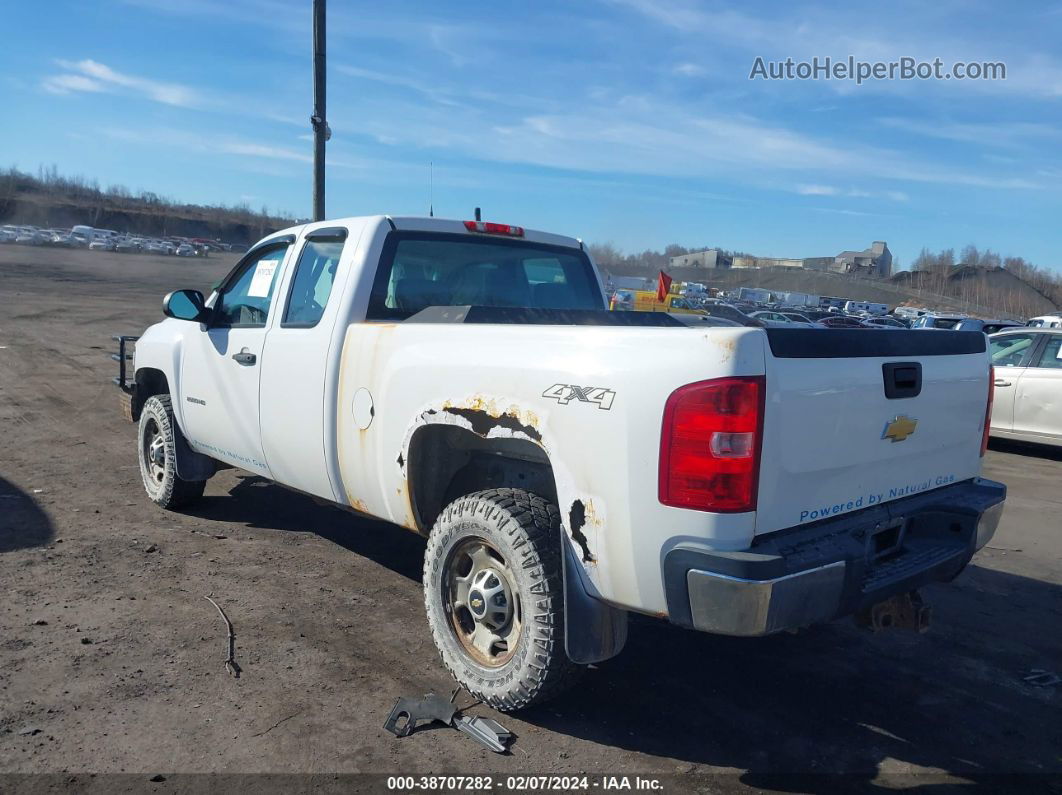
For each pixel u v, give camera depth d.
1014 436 10.33
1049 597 5.25
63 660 3.80
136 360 6.41
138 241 81.56
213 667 3.81
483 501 3.47
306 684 3.69
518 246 5.09
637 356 2.97
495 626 3.53
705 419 2.76
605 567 3.03
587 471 3.05
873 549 3.42
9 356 14.62
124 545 5.38
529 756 3.22
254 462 5.04
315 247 4.74
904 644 4.46
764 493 2.84
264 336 4.81
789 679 3.99
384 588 4.86
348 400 4.17
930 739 3.49
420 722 3.39
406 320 4.20
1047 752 3.42
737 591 2.71
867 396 3.20
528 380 3.27
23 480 6.83
